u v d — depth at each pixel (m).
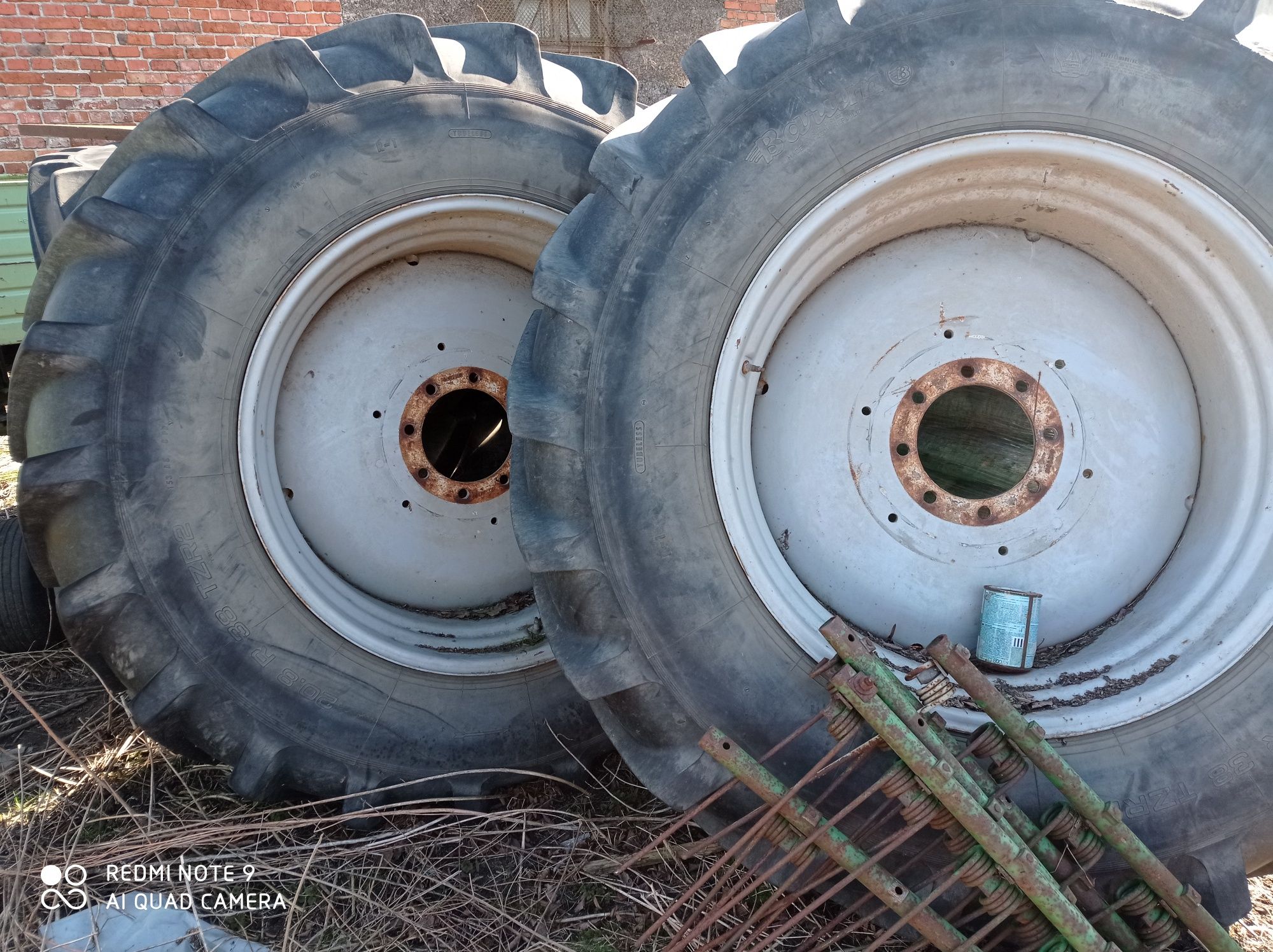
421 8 7.16
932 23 1.87
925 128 1.90
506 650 2.53
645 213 1.91
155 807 2.43
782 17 8.02
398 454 2.61
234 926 2.07
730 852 1.80
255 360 2.31
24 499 2.15
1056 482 2.19
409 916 2.09
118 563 2.22
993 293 2.18
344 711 2.40
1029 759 1.86
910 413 2.18
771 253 1.93
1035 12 1.86
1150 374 2.19
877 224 2.04
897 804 1.91
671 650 1.95
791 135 1.89
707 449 1.95
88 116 6.53
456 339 2.64
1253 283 1.95
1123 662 2.08
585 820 2.33
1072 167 1.94
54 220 2.98
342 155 2.30
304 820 2.30
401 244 2.48
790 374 2.19
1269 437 2.01
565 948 1.99
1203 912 1.78
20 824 2.36
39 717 2.53
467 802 2.43
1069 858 1.84
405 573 2.65
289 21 6.83
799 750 1.95
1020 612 2.06
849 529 2.20
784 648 1.98
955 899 1.91
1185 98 1.87
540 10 7.55
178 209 2.22
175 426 2.25
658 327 1.91
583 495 1.94
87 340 2.17
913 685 2.03
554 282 1.91
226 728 2.33
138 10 6.47
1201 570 2.09
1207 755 1.96
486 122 2.38
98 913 2.05
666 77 7.82
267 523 2.35
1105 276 2.19
